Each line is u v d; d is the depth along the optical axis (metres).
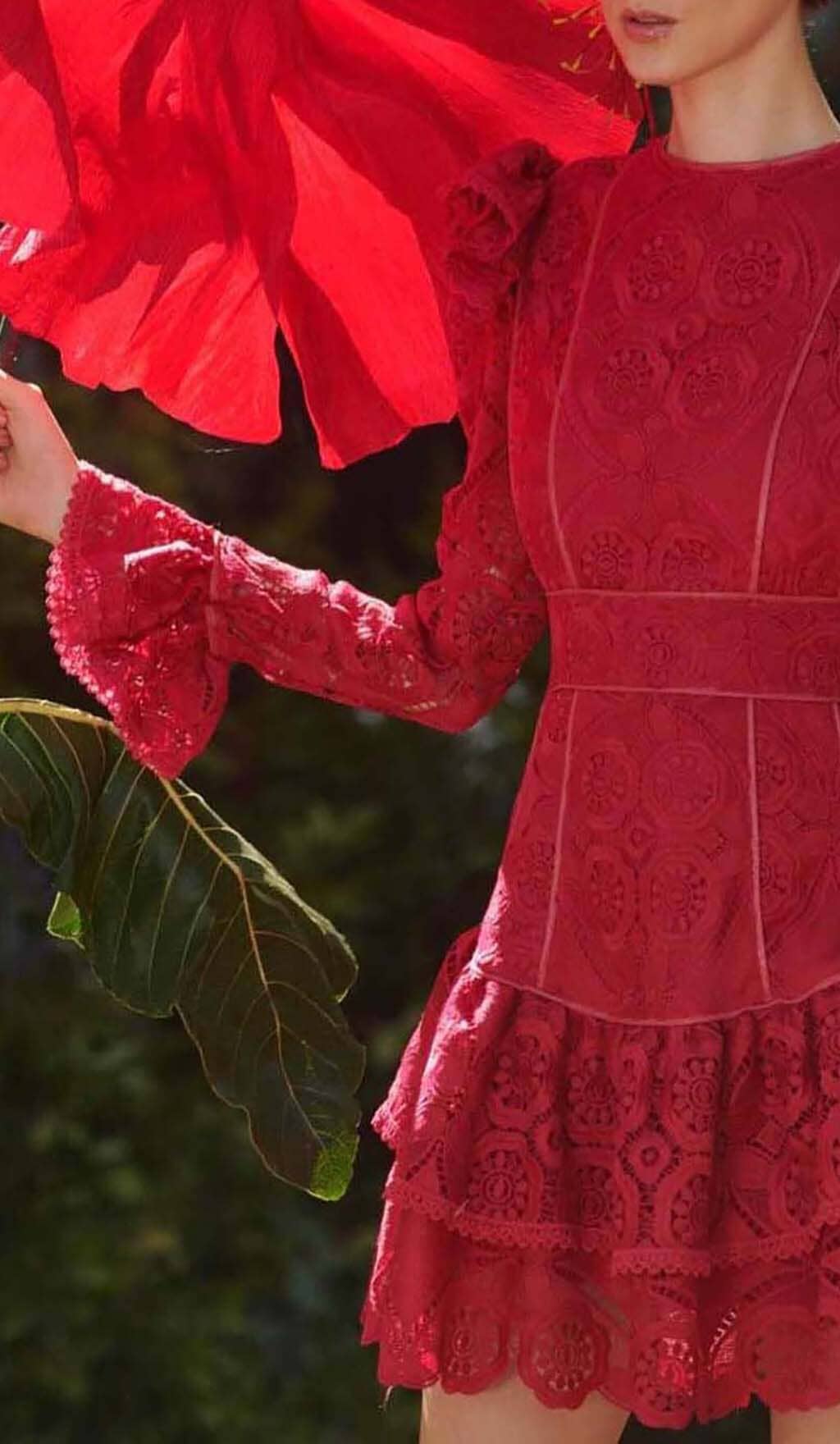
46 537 3.71
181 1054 9.21
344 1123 3.97
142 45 3.71
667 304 3.37
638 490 3.34
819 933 3.29
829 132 3.45
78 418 9.23
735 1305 3.29
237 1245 8.98
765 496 3.28
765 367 3.29
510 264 3.51
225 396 3.98
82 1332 8.53
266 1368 8.80
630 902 3.34
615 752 3.37
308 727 9.95
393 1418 8.74
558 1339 3.30
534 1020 3.38
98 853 3.98
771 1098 3.28
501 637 3.62
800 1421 3.28
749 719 3.32
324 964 4.03
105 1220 8.73
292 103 3.91
